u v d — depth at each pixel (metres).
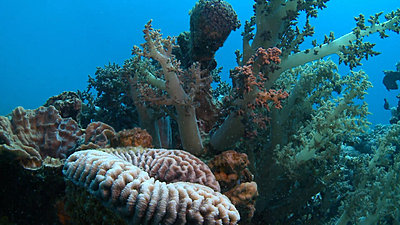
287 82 1.02
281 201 0.92
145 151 0.71
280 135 0.92
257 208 0.90
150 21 0.78
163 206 0.45
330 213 1.01
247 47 0.91
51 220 0.68
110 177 0.50
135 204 0.46
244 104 0.80
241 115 0.79
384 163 0.95
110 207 0.48
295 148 0.89
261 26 0.89
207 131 1.03
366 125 0.81
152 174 0.65
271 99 0.77
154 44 0.80
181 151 0.72
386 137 0.96
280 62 0.80
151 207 0.45
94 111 1.20
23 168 0.67
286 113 0.94
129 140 0.79
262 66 0.81
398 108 1.64
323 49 0.85
